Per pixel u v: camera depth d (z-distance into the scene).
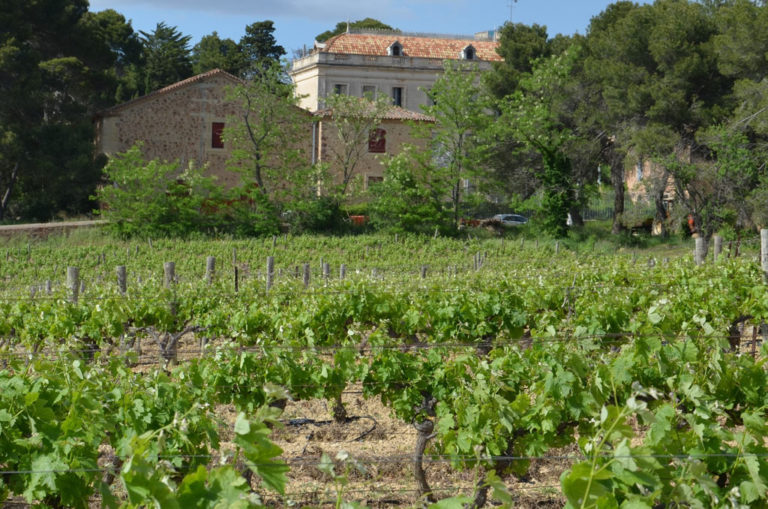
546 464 6.94
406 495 6.18
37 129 38.91
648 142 31.33
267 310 9.69
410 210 34.59
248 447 2.72
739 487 3.30
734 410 4.82
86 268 26.86
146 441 2.76
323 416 8.67
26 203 39.72
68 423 4.15
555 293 10.02
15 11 40.91
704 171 30.73
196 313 10.77
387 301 8.95
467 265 27.33
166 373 5.77
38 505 3.85
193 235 32.84
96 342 9.94
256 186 36.00
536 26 43.16
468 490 6.23
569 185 35.88
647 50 34.44
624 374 4.75
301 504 5.76
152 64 59.91
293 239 32.91
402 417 6.16
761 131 29.56
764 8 30.97
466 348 6.95
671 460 3.57
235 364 6.13
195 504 2.62
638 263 16.53
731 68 31.42
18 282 24.75
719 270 11.18
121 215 32.88
